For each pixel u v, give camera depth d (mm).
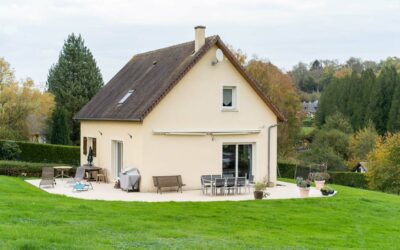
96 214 16641
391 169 47562
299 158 59125
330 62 135375
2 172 32875
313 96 116688
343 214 20500
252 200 22500
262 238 14719
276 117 30281
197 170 27625
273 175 30047
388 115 83062
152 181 26312
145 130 26266
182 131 27203
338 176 51312
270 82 61719
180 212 18484
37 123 58906
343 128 73125
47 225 14125
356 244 15070
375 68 130625
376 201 24344
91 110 32969
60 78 65688
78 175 29672
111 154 29844
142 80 30609
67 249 11516
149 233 14102
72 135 64750
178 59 29188
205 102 27984
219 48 28250
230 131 28484
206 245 13000
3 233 12438
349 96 89125
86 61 67125
